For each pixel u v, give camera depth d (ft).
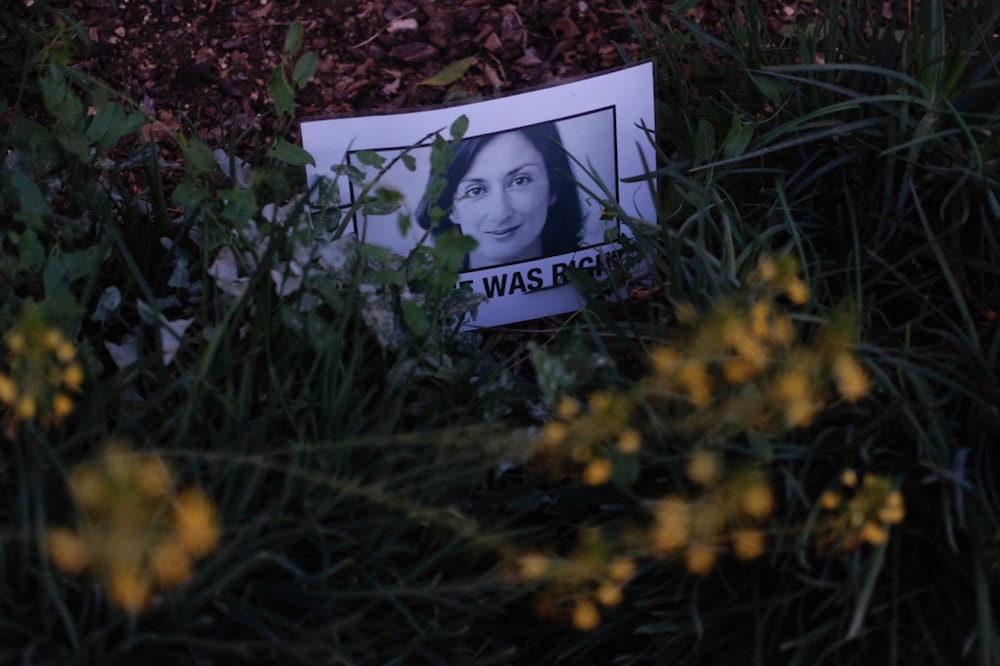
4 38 6.03
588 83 5.52
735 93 6.08
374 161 5.07
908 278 5.53
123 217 5.47
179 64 6.52
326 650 4.11
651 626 4.40
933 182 5.52
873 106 5.65
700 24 6.72
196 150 5.01
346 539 4.37
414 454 4.55
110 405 4.53
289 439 4.47
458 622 4.44
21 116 5.62
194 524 3.73
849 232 5.66
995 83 5.34
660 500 4.61
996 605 4.42
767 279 4.74
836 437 4.66
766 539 4.47
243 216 4.77
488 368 5.30
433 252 4.81
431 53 6.59
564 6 6.77
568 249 5.74
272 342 4.93
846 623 4.36
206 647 4.03
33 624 3.97
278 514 4.16
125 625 3.91
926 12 5.57
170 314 5.22
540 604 4.68
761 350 4.37
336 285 4.98
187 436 4.35
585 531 4.52
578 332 4.61
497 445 4.43
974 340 4.67
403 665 4.57
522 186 5.59
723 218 5.16
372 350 5.02
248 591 4.09
